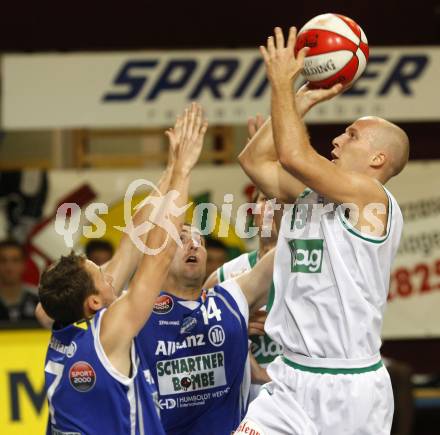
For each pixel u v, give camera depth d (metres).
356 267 10.21
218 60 21.12
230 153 22.31
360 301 10.20
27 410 15.46
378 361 10.55
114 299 10.55
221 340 11.73
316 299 10.27
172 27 21.88
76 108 21.19
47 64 21.09
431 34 21.89
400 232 10.53
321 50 10.43
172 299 11.74
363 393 10.27
